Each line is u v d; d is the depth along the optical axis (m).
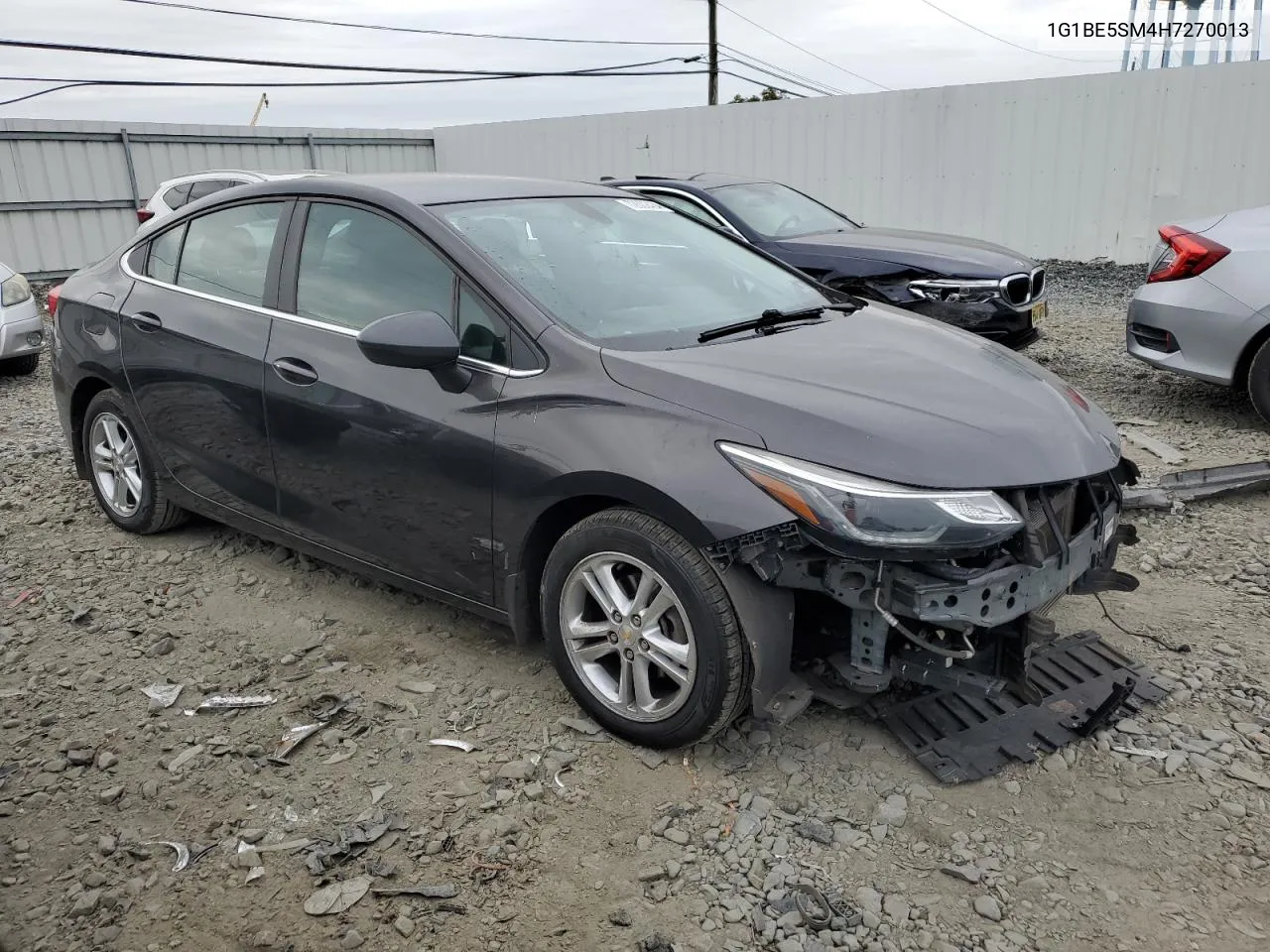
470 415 3.29
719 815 2.87
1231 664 3.65
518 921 2.49
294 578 4.46
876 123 14.50
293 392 3.79
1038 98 13.31
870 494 2.70
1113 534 3.33
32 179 16.59
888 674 2.96
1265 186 12.17
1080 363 8.60
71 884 2.64
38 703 3.51
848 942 2.42
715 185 8.72
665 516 2.88
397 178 4.01
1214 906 2.54
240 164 19.08
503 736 3.26
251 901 2.57
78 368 4.82
